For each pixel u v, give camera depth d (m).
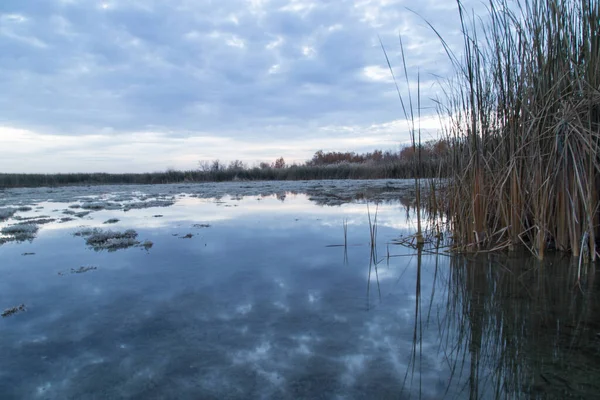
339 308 2.54
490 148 4.09
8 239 5.09
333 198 10.66
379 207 8.27
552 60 3.52
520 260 3.53
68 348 2.05
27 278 3.34
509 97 3.82
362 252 4.14
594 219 3.44
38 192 17.08
